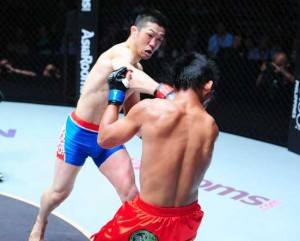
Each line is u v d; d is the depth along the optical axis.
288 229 3.83
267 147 6.03
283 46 7.17
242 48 7.41
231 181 4.79
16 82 8.48
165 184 2.17
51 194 2.96
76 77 7.08
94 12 6.79
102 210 3.98
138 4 7.47
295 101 5.74
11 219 3.54
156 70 7.11
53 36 8.41
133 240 2.22
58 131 6.16
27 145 5.51
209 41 7.44
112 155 2.84
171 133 2.16
